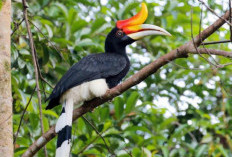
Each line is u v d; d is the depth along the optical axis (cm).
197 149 1312
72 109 925
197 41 837
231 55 820
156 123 1336
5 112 753
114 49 1089
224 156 1381
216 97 1486
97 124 1102
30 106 1055
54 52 1100
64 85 934
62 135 860
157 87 1385
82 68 977
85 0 1252
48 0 1387
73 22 1343
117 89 912
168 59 841
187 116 1403
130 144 1222
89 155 1212
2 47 780
